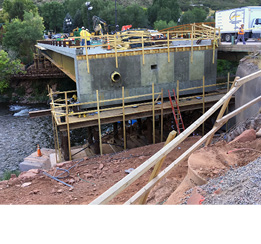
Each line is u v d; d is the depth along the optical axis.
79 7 72.25
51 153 18.36
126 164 11.44
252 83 11.88
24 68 47.78
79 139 25.33
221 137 9.72
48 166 16.91
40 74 41.91
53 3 75.81
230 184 4.84
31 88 43.34
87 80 15.92
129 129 20.19
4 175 17.41
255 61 13.62
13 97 42.78
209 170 5.43
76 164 11.98
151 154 12.40
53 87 42.91
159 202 6.39
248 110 12.10
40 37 51.44
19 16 71.94
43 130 27.86
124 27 24.23
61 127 14.59
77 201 8.33
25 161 17.50
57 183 9.88
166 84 17.91
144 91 17.42
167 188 7.02
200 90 19.05
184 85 18.44
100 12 57.28
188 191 5.35
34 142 24.59
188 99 18.05
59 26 76.56
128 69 16.67
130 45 18.94
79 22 62.03
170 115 18.12
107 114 15.66
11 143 24.44
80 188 9.39
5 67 42.34
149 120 17.22
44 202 8.26
